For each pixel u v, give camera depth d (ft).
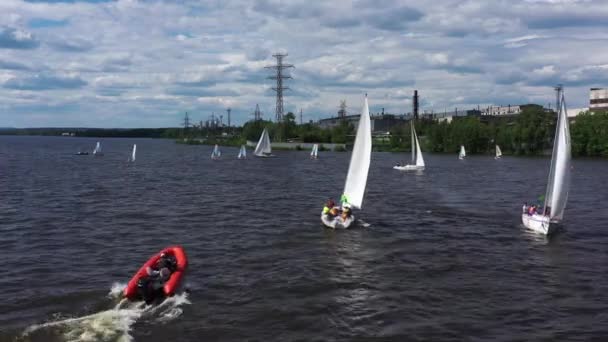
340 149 610.24
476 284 78.18
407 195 179.93
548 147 520.83
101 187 195.31
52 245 98.94
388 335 59.82
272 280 78.89
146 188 195.21
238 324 62.34
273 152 563.89
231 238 107.34
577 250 99.86
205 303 68.80
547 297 72.74
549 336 59.93
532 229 118.32
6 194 169.89
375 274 82.74
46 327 60.44
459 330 61.31
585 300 71.72
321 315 65.41
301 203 158.51
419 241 106.32
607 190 197.67
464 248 100.73
